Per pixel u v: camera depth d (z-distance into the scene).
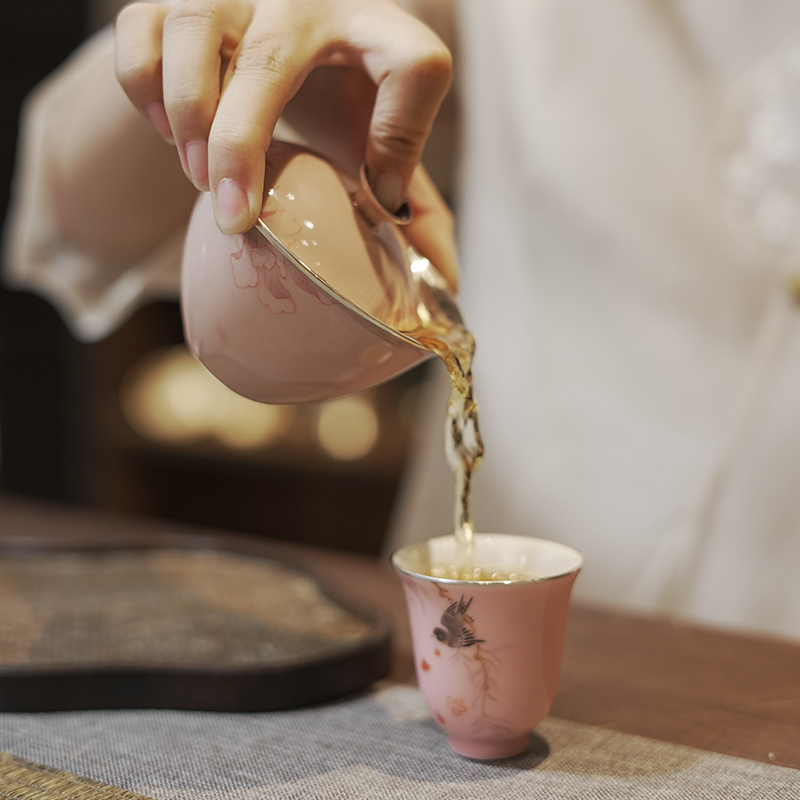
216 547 0.88
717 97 0.98
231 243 0.63
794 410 0.92
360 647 0.70
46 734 0.66
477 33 1.09
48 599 0.79
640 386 1.00
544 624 0.63
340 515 2.14
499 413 1.08
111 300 1.08
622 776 0.63
